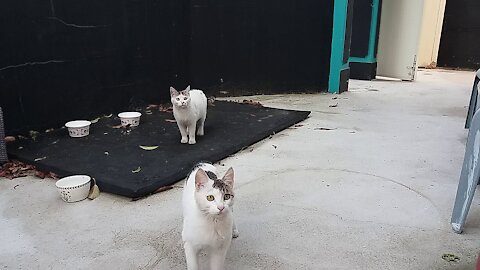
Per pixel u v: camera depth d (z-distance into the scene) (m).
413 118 2.39
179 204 1.35
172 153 1.69
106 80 2.21
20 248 1.11
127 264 1.05
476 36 4.12
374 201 1.40
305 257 1.09
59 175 1.53
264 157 1.76
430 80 3.64
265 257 1.09
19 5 1.76
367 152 1.84
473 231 1.22
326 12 2.89
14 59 1.78
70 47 2.00
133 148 1.75
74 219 1.26
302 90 3.04
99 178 1.43
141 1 2.30
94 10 2.07
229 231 0.91
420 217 1.30
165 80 2.56
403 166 1.69
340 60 2.98
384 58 3.70
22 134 1.86
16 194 1.40
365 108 2.61
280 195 1.43
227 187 0.88
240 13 2.74
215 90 2.83
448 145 1.94
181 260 1.07
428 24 4.22
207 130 2.01
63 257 1.08
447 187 1.50
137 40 2.33
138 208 1.32
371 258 1.09
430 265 1.06
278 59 2.92
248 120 2.19
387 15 3.58
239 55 2.83
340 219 1.28
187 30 2.62
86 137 1.88
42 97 1.92
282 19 2.84
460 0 4.08
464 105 2.72
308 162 1.71
